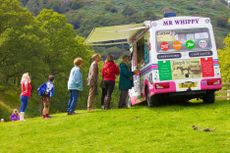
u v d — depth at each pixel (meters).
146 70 20.12
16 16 63.97
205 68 19.30
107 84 20.30
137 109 19.52
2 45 60.59
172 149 12.93
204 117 17.05
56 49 68.81
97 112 19.41
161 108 19.45
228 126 15.52
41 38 66.56
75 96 19.86
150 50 19.31
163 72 19.09
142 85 21.05
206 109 18.69
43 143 15.12
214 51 19.39
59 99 64.06
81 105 64.81
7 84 62.91
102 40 23.00
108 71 20.20
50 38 68.81
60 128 17.06
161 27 19.30
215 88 19.28
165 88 19.03
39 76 61.88
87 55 70.94
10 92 61.97
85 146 14.14
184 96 19.88
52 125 17.66
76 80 19.81
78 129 16.56
